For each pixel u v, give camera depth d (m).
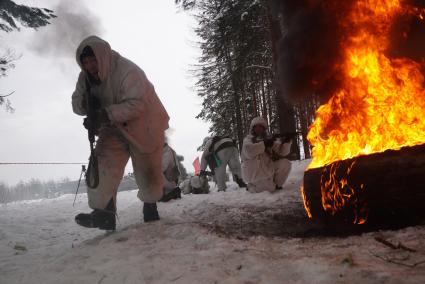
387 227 2.97
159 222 3.87
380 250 2.32
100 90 3.72
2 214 6.92
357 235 2.92
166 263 2.55
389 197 2.93
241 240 3.09
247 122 19.77
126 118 3.54
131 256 2.81
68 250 3.31
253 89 18.08
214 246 2.90
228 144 8.55
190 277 2.26
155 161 3.87
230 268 2.37
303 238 3.09
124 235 3.44
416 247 2.29
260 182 6.10
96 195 3.60
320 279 1.97
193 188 9.09
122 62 3.74
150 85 3.80
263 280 2.11
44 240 4.55
